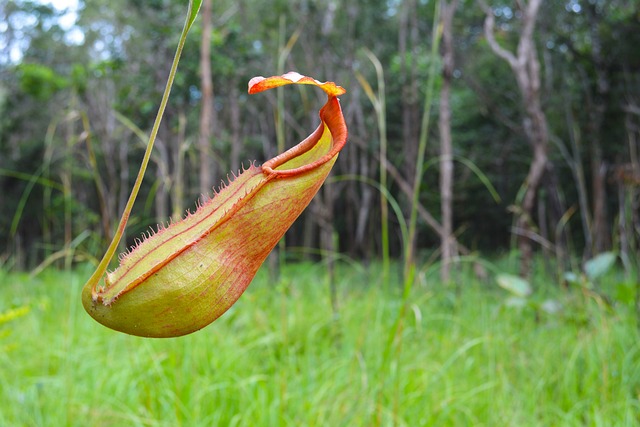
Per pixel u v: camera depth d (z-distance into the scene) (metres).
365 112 21.95
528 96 10.19
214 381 4.82
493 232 23.88
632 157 7.49
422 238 21.03
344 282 9.05
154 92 15.80
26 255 21.33
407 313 5.83
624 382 4.89
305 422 4.18
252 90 0.90
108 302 0.97
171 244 1.00
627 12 14.32
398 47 21.11
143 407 4.46
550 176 12.10
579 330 5.97
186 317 0.99
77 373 5.12
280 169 1.10
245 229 1.02
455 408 4.46
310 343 5.66
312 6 19.30
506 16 17.75
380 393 3.77
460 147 23.17
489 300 8.44
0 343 5.78
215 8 18.25
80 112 4.43
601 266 5.98
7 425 4.16
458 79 22.31
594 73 15.36
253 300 6.50
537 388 4.89
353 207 26.33
